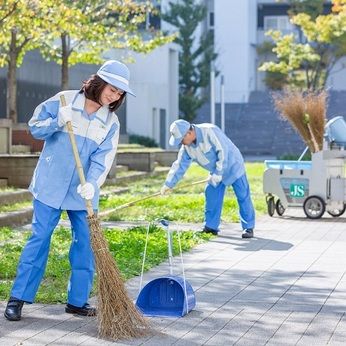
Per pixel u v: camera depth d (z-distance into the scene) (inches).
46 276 387.5
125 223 603.5
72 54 1161.4
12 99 1059.3
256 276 397.1
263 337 285.6
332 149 662.5
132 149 1330.0
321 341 281.0
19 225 591.2
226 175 535.8
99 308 288.2
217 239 527.2
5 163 752.3
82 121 307.0
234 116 2290.8
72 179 307.3
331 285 375.6
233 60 2532.0
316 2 2110.0
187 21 2092.8
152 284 322.3
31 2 710.5
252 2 2603.3
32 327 297.1
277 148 2174.0
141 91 1791.3
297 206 651.5
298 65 1791.3
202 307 329.7
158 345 275.7
